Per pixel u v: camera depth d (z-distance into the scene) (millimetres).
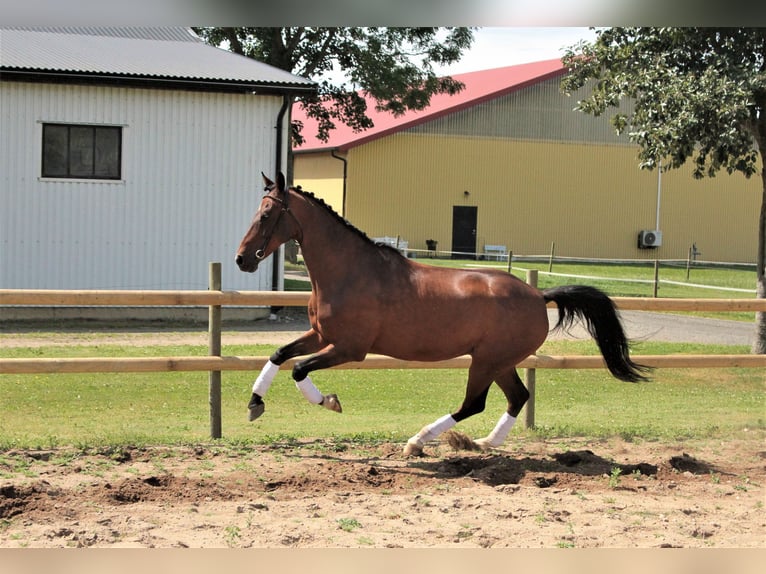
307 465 7586
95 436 8633
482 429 9555
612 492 7078
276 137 19688
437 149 40656
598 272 34531
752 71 14125
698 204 44875
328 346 7992
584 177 43062
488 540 5730
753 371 14672
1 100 17812
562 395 12242
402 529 5934
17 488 6469
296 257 37500
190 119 19094
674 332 19406
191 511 6219
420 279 7605
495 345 7637
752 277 34344
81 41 21062
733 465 8133
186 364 8453
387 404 11250
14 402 10641
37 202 18219
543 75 41938
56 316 18312
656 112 14898
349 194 39375
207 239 19391
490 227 41750
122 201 18781
